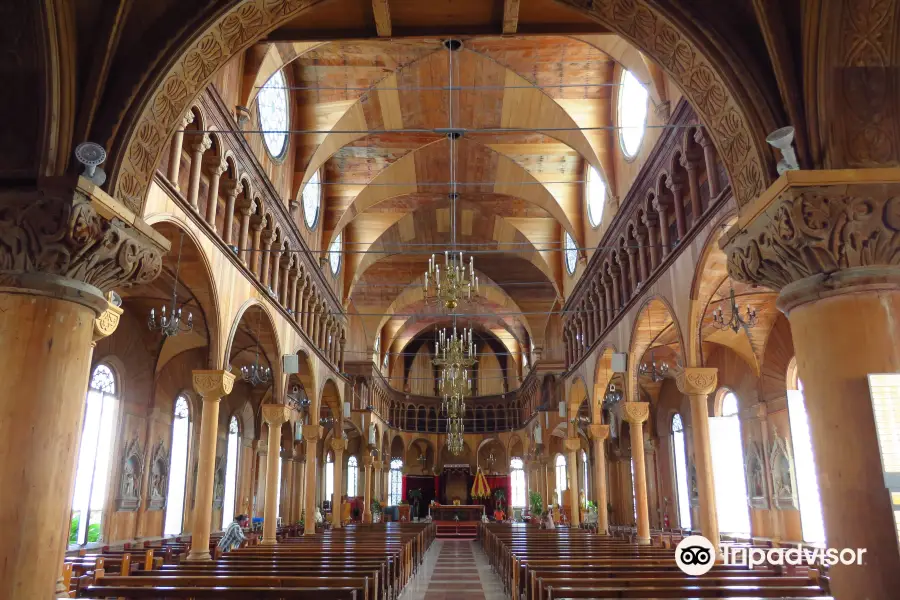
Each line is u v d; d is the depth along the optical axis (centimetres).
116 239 666
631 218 2073
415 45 2039
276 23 799
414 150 2709
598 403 2612
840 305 602
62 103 652
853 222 599
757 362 2227
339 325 3306
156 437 2353
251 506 3262
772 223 636
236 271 1716
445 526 4638
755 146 691
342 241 3278
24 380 594
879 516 546
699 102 785
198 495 1526
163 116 750
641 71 1769
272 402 2106
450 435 4181
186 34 708
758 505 2261
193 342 2323
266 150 1967
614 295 2314
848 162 637
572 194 2822
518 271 4038
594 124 2281
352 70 2173
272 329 2080
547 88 2220
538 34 975
